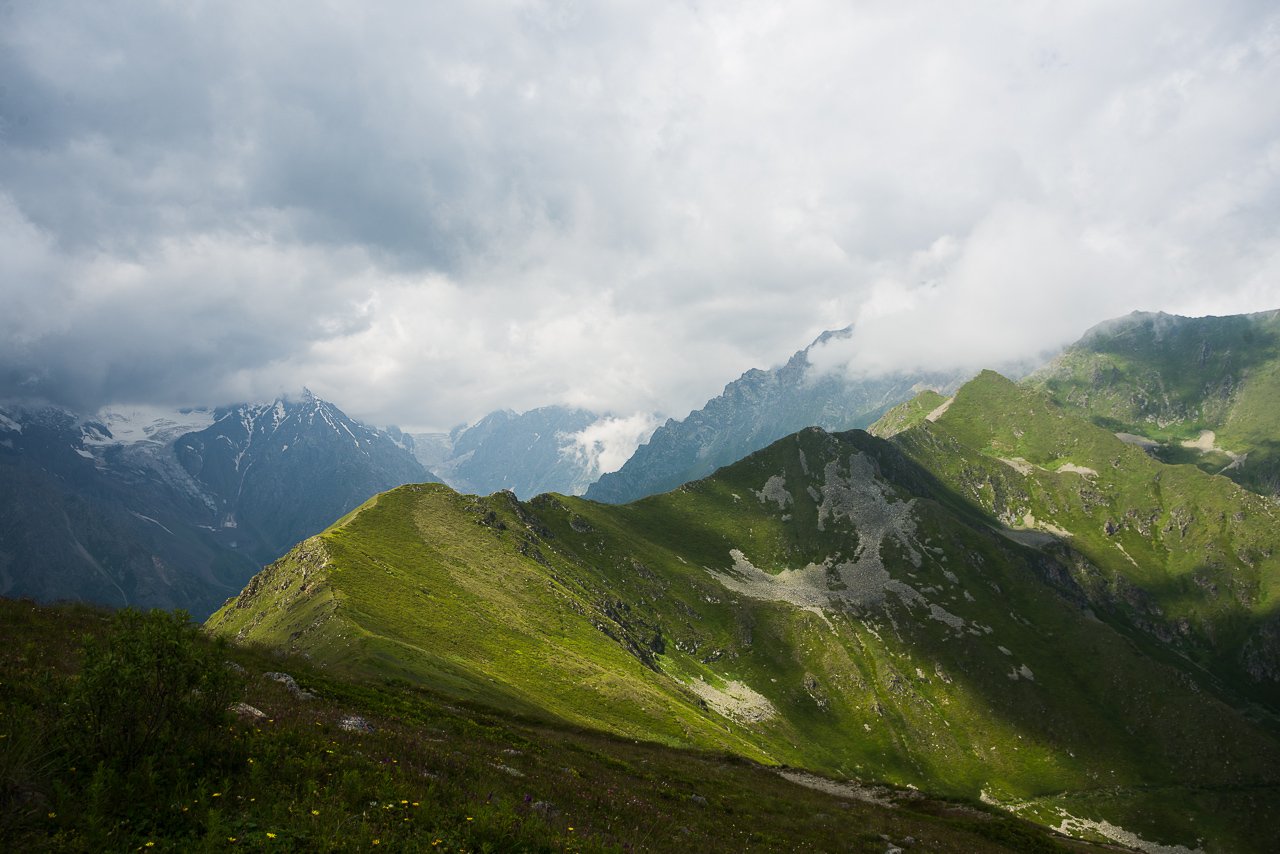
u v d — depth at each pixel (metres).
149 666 16.58
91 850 12.81
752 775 71.06
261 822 15.12
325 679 47.31
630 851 20.98
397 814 17.36
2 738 14.34
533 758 37.22
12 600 35.72
